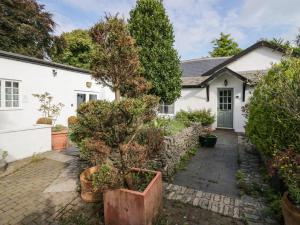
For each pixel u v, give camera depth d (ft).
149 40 23.16
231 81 34.94
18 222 9.88
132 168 10.44
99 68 11.62
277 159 9.62
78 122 10.03
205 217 10.05
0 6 47.01
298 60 11.81
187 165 17.98
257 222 9.46
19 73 27.86
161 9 23.68
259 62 36.58
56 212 10.65
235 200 11.51
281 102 9.85
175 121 25.38
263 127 13.38
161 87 23.86
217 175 15.67
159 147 11.17
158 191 10.02
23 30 49.90
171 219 9.91
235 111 34.68
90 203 11.42
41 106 30.12
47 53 60.34
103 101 9.90
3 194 12.51
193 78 43.57
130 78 11.90
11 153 18.52
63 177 15.01
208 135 25.16
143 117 10.06
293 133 11.18
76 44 69.72
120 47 11.07
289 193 8.89
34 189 13.15
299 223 7.52
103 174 9.45
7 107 26.73
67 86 35.42
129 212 8.62
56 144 23.07
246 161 18.42
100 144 9.27
